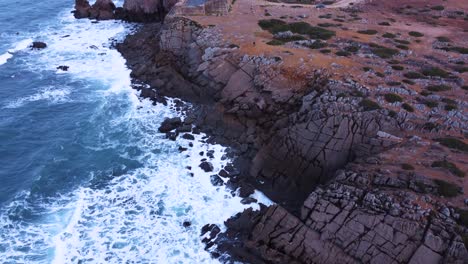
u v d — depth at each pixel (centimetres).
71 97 5759
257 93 4919
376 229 3078
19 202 3962
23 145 4819
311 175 4078
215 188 4128
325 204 3306
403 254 2961
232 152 4562
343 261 3152
